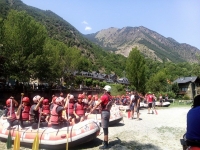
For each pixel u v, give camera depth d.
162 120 16.25
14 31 35.03
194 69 50.03
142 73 54.00
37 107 8.96
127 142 9.31
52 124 8.59
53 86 47.38
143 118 17.28
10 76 33.59
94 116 12.54
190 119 3.21
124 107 22.97
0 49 34.25
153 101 21.27
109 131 11.80
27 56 35.81
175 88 62.84
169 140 9.70
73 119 10.10
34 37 36.62
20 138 8.72
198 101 3.33
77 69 70.19
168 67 131.88
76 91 51.50
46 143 8.23
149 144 8.99
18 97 30.75
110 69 176.62
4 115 9.57
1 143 9.28
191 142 3.15
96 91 62.38
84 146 8.70
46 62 38.88
